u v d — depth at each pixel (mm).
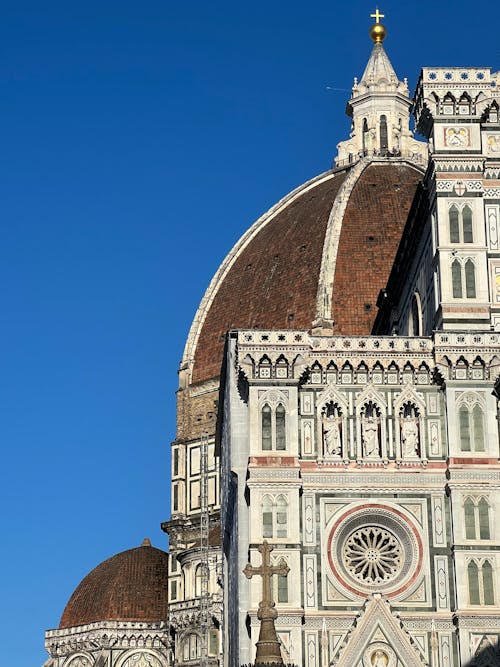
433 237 107375
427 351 102500
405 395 101938
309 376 102125
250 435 100312
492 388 101812
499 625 97312
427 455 101000
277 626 96688
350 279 194875
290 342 101750
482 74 107812
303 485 99875
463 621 97250
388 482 100438
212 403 198875
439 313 104875
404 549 99562
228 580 120812
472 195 106188
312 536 99062
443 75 107812
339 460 100500
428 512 100000
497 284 105000
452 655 97438
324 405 101562
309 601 97750
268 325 197750
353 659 96688
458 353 102125
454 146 107000
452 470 100000
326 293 192875
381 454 100938
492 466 100188
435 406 101938
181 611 185500
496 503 99688
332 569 98500
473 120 107375
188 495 193250
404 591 98500
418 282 116562
